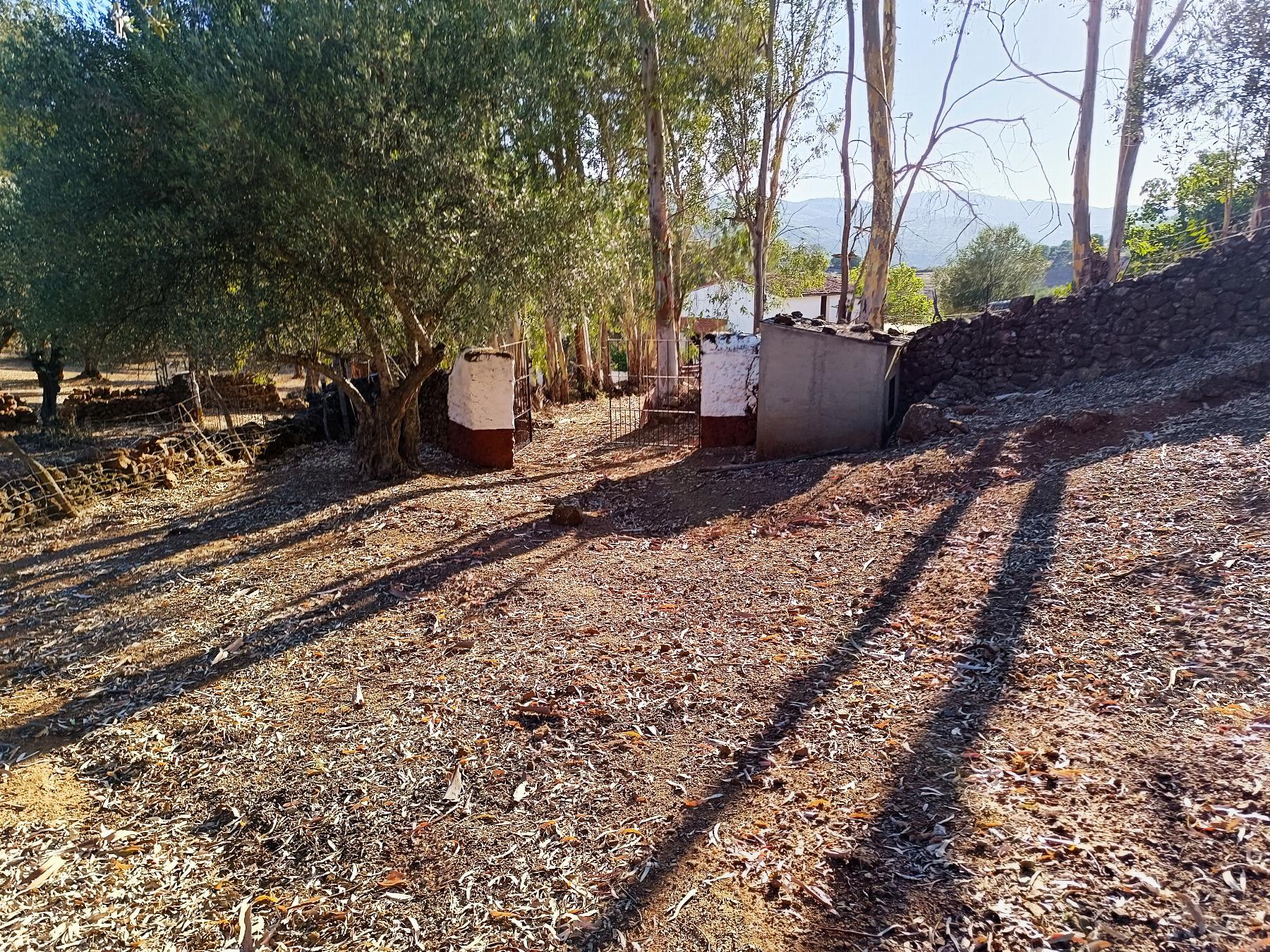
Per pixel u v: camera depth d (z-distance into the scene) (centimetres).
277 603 628
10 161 818
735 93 1656
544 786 359
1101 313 973
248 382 1931
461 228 861
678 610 562
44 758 420
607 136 1409
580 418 1769
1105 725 338
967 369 1075
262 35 741
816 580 587
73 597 674
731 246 2003
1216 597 416
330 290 842
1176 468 598
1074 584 475
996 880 263
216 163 744
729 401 1212
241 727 436
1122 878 254
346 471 1141
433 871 310
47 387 1655
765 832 309
